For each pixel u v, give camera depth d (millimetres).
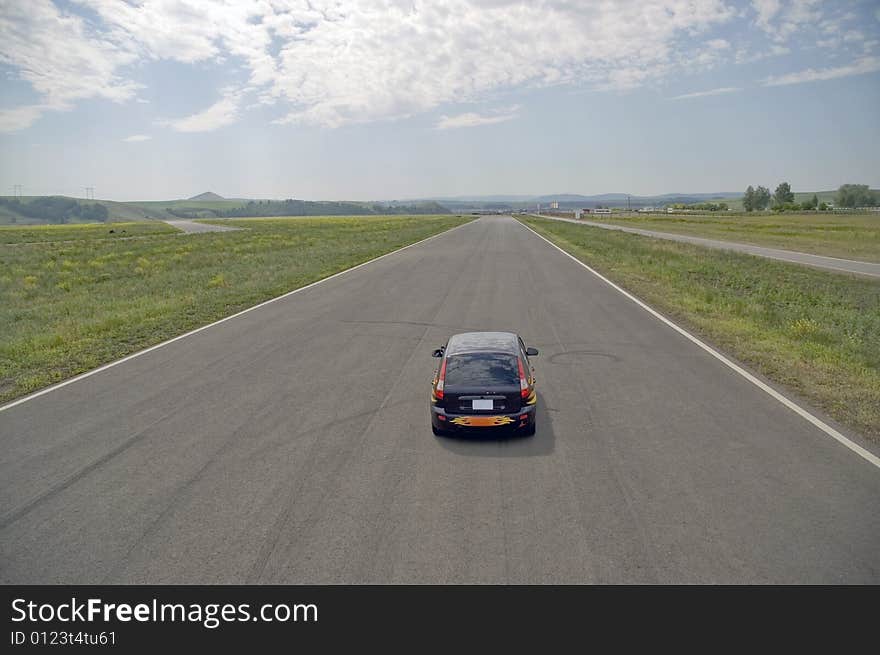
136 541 7098
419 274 33000
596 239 58438
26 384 13836
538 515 7340
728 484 8016
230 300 25047
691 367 13883
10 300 29156
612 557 6430
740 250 47312
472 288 27312
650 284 27625
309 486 8344
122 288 31125
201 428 10781
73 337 18766
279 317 21516
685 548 6551
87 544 7070
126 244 69250
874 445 9211
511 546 6684
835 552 6414
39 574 6562
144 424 11078
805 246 51250
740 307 20359
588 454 9156
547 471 8594
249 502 7930
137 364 15586
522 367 10211
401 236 69500
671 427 10172
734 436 9695
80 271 41375
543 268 34875
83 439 10414
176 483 8578
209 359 15867
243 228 114812
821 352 14500
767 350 15148
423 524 7219
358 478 8547
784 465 8555
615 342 16500
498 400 9617
